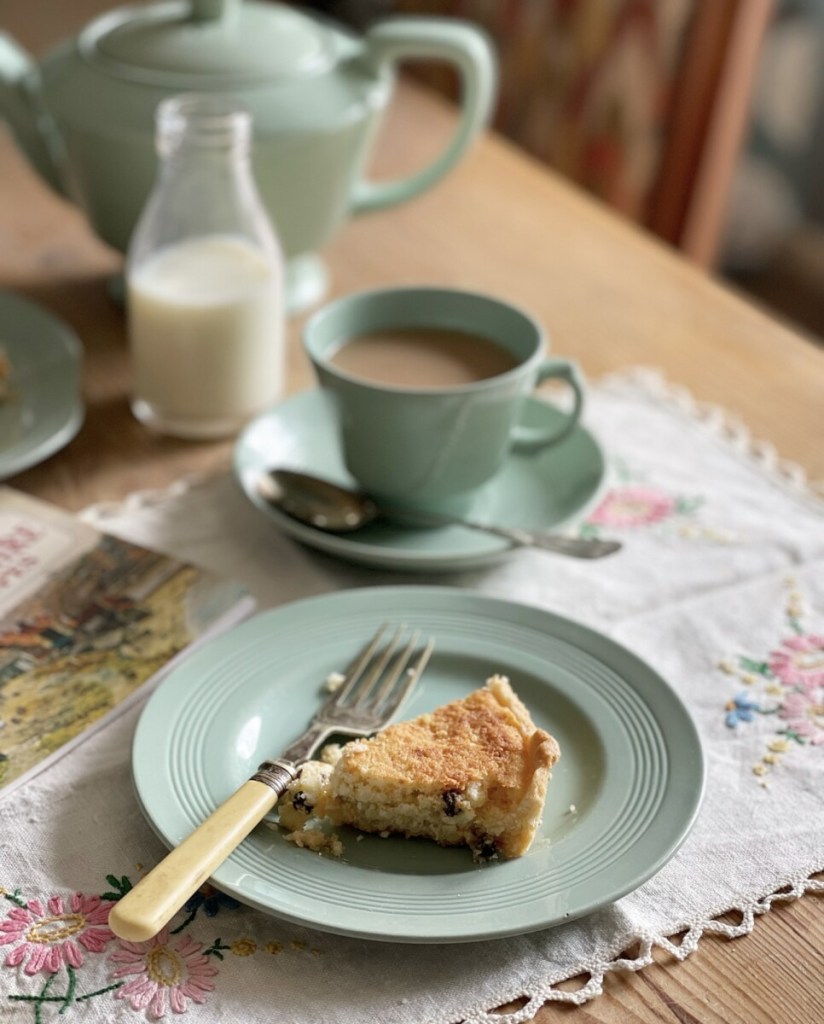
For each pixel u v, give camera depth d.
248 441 0.67
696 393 0.74
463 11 1.33
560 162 1.25
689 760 0.52
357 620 0.57
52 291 0.80
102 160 0.72
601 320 0.80
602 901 0.47
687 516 0.66
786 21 1.31
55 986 0.47
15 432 0.67
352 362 0.65
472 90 0.77
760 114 1.35
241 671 0.55
